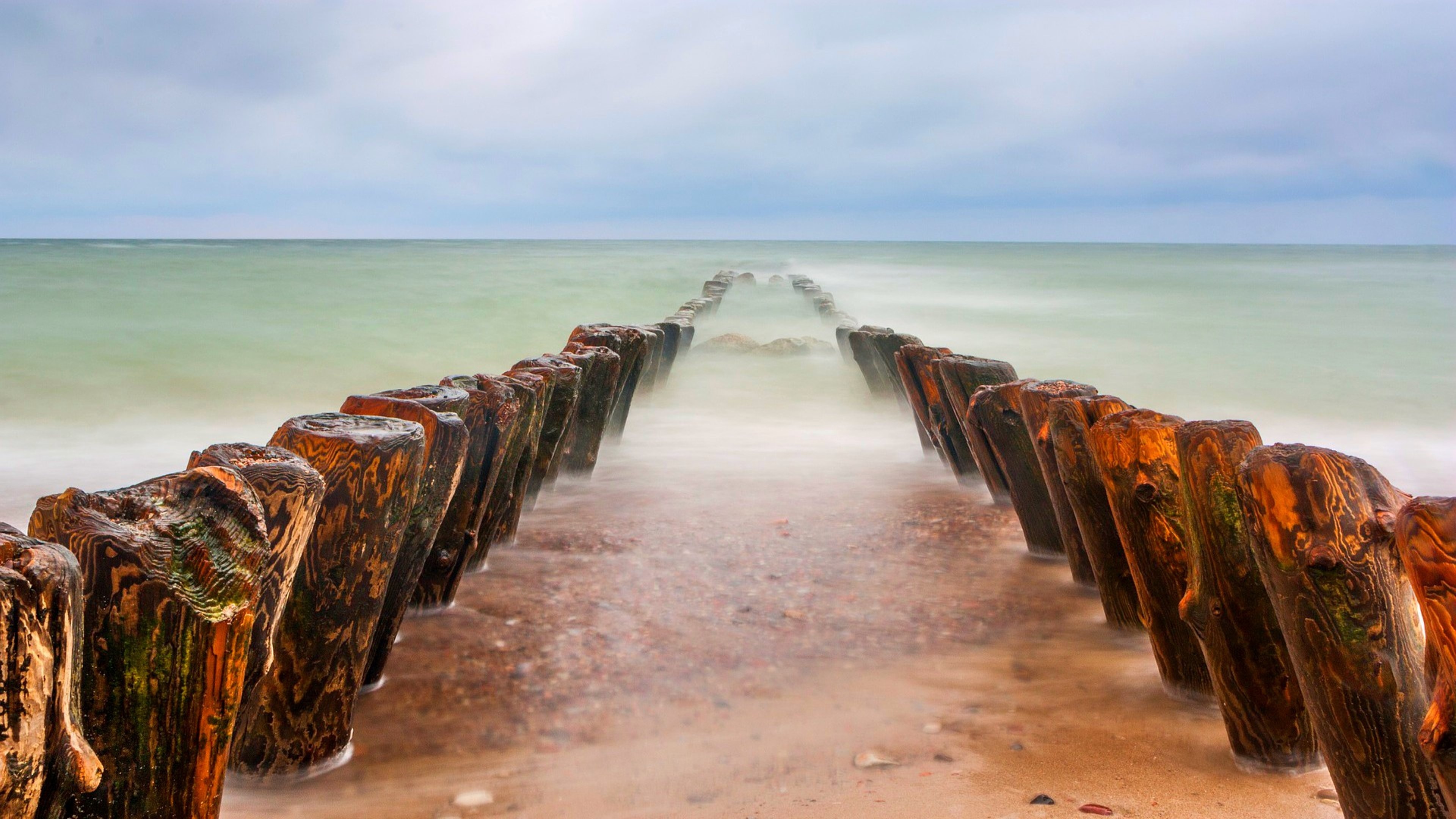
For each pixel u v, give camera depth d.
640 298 24.27
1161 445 3.00
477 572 4.49
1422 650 1.97
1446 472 7.58
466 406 3.46
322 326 15.77
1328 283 30.72
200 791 1.73
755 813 2.51
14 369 11.22
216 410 9.95
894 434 8.63
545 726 3.03
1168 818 2.41
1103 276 36.09
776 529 5.34
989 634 3.83
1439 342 15.41
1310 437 9.01
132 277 22.59
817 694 3.29
